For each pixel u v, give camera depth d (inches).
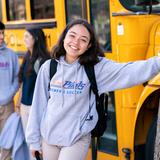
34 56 179.8
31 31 180.1
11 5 235.3
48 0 203.0
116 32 169.0
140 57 165.0
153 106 162.9
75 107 128.3
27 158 193.9
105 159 180.5
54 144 130.4
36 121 133.3
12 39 234.4
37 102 133.6
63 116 128.8
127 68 126.0
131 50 164.9
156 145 129.4
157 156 129.0
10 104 197.0
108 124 178.9
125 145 170.1
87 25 128.6
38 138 133.7
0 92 191.0
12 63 193.9
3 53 191.3
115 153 176.6
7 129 191.8
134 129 163.3
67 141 128.2
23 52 223.0
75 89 127.5
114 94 173.5
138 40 164.1
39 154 135.5
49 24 201.3
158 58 125.1
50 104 130.5
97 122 129.6
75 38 127.0
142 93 157.5
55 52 131.3
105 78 128.0
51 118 129.2
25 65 185.3
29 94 183.6
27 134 134.0
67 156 128.3
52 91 129.7
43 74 132.4
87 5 180.1
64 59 131.0
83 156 130.1
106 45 175.5
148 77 124.5
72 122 128.4
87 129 127.5
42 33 181.3
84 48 127.4
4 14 240.7
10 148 193.9
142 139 167.3
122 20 166.2
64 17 192.4
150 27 165.6
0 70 189.9
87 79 127.5
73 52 127.6
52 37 200.2
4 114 195.9
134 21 163.8
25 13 221.9
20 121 192.2
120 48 167.9
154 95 159.0
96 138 149.3
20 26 225.1
